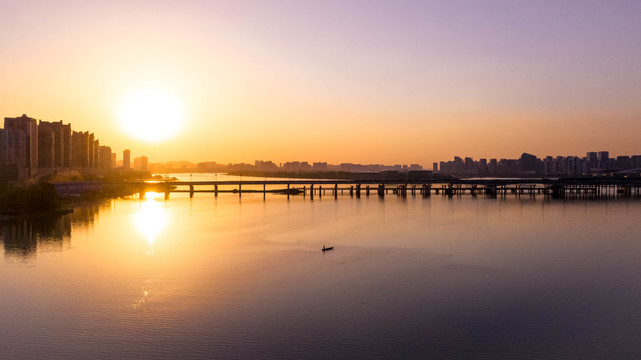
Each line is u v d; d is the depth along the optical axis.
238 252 131.88
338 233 169.00
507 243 146.25
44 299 88.56
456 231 173.38
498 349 66.88
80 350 67.19
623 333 72.00
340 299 88.44
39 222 195.12
